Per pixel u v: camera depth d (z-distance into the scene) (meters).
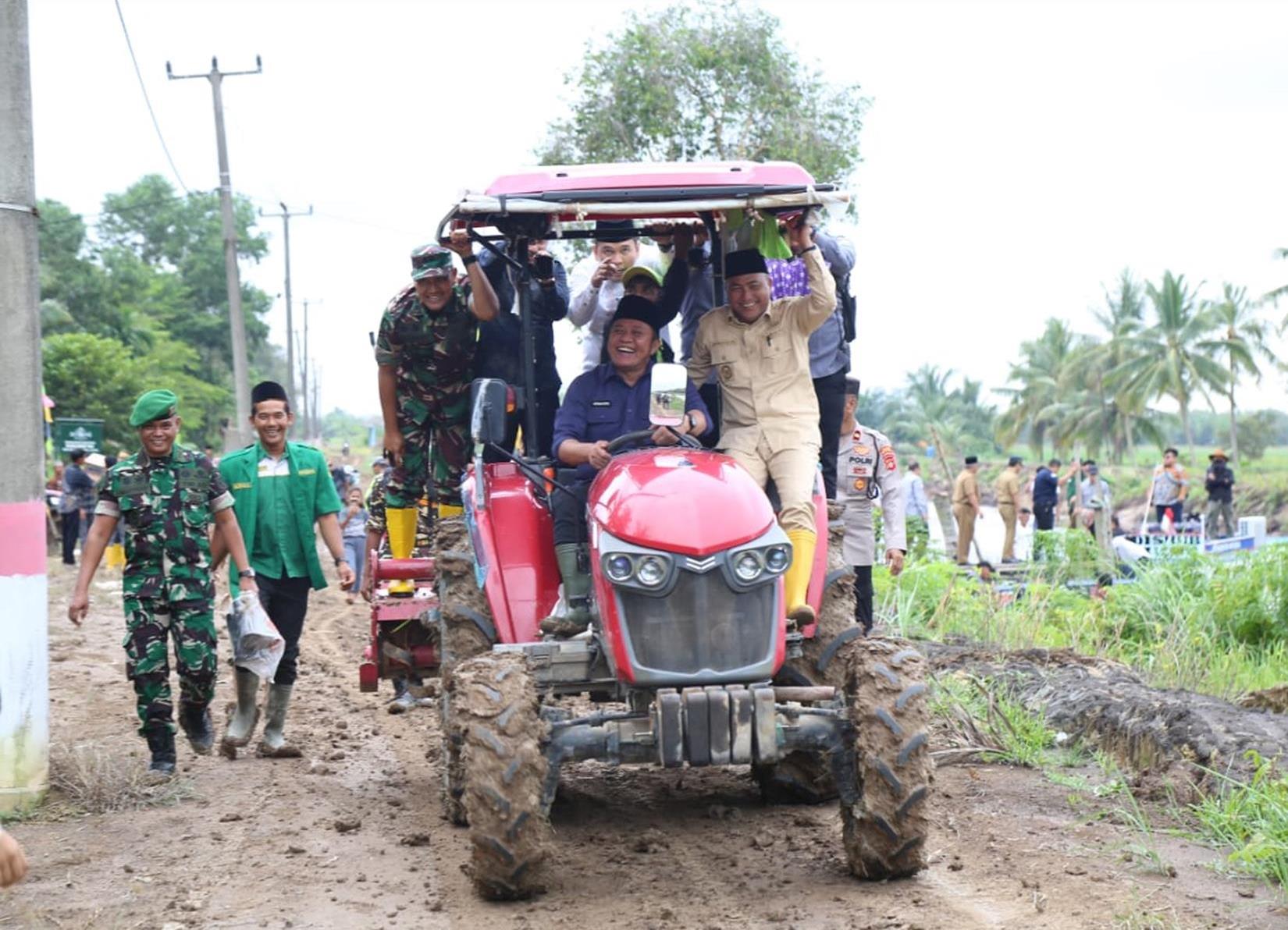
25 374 7.56
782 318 6.93
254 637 8.22
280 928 5.53
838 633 6.92
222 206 36.59
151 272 78.69
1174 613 12.91
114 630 15.77
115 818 7.29
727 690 5.62
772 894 5.79
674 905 5.67
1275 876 5.87
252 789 7.91
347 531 19.62
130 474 8.07
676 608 5.70
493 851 5.56
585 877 6.10
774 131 18.62
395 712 10.55
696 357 7.10
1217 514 30.89
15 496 7.45
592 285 8.84
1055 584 15.58
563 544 6.40
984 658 10.63
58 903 5.88
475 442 6.86
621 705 6.86
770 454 6.74
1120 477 75.75
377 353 8.51
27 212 7.66
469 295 8.22
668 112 18.59
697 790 7.73
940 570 15.00
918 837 5.75
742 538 5.74
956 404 103.69
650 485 5.94
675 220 7.75
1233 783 6.91
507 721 5.60
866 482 9.68
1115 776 7.75
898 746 5.72
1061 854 6.30
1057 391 80.25
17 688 7.41
